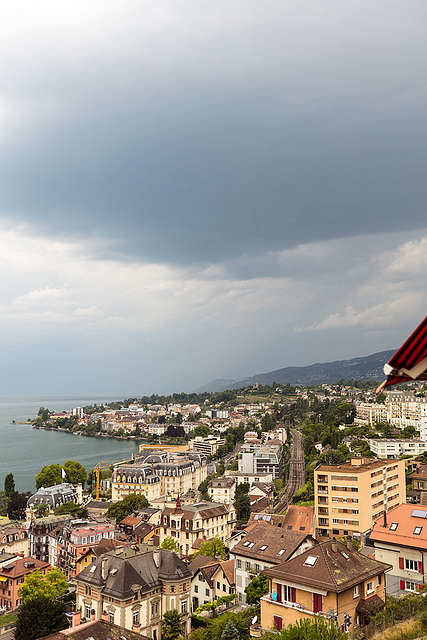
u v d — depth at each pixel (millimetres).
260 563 107750
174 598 103812
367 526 157625
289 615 73438
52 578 139500
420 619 60875
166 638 99250
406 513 100188
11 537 179625
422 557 91625
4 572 143375
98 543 151750
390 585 91812
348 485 157750
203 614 110750
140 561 104875
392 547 95375
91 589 101625
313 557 76938
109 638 79500
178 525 185000
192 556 154000
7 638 114250
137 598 98938
